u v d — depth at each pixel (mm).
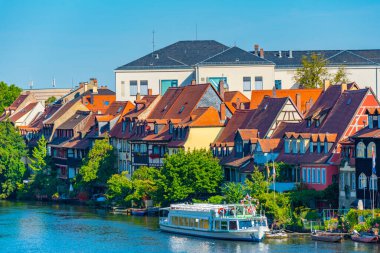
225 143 149625
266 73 190625
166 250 114188
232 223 118812
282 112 146125
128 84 194750
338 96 139125
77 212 155625
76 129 195125
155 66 193750
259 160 138375
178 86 190750
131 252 113875
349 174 122312
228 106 164000
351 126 130000
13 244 122312
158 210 146250
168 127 164250
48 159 194125
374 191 118062
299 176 131875
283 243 113938
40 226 137500
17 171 193875
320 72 187375
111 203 160125
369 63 194875
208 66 190000
